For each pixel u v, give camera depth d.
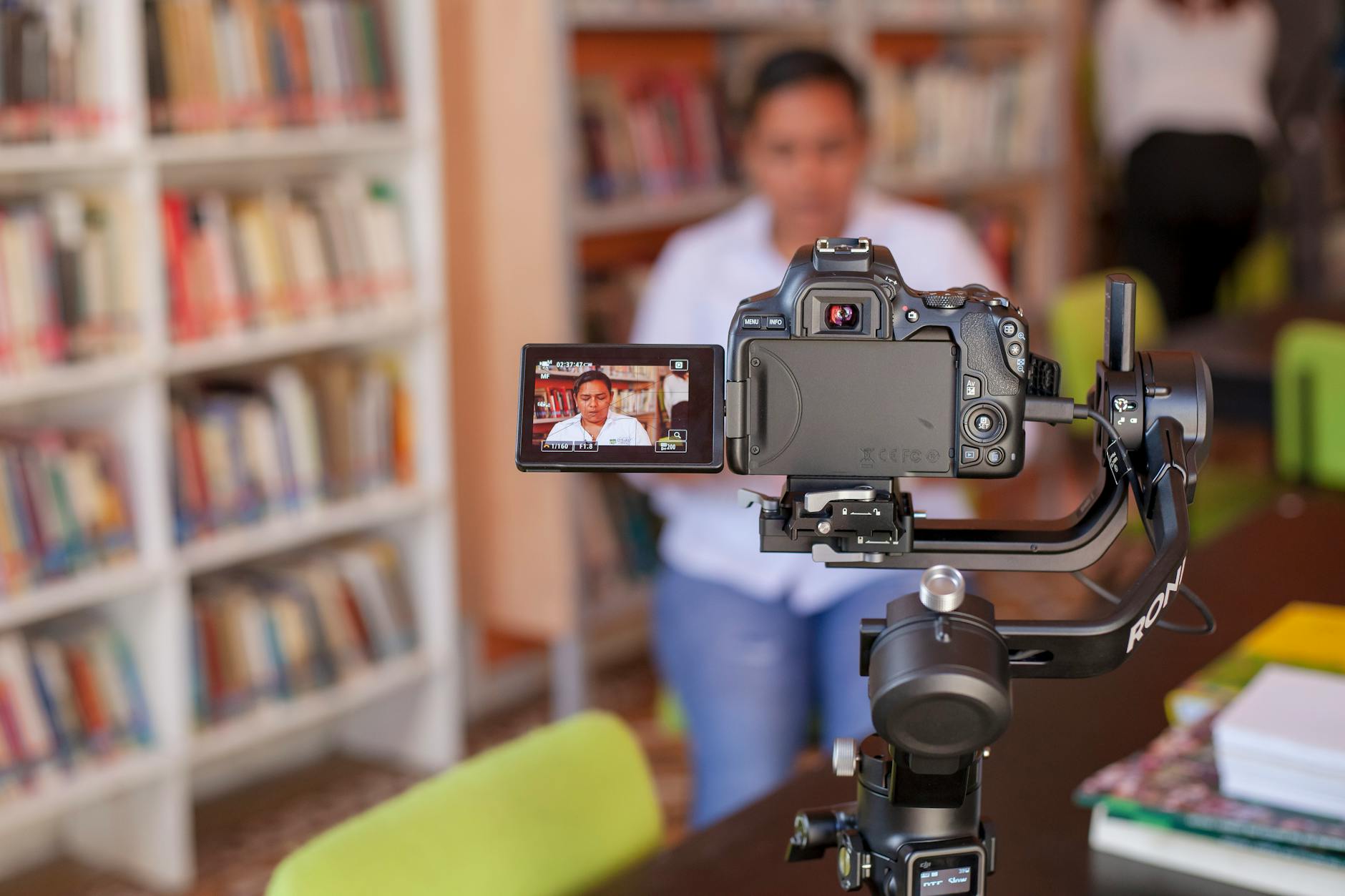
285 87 2.74
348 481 2.94
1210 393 0.87
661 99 3.34
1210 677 1.45
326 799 3.04
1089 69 5.51
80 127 2.43
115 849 2.74
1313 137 5.79
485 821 1.22
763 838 1.20
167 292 2.59
